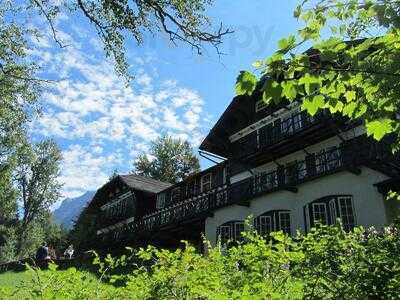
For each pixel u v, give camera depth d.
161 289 3.31
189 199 33.47
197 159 68.75
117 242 38.41
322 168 20.28
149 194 39.53
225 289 3.43
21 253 59.91
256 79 3.53
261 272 3.75
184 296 3.25
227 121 27.41
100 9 15.56
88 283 3.53
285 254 3.74
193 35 14.11
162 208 36.97
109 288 3.52
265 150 23.23
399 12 3.51
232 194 25.36
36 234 61.62
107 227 44.62
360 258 3.51
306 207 20.02
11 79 22.30
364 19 3.98
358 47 3.67
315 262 3.56
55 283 3.31
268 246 4.02
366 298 3.20
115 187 45.16
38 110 24.64
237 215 24.36
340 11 3.89
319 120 19.67
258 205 22.98
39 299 3.03
